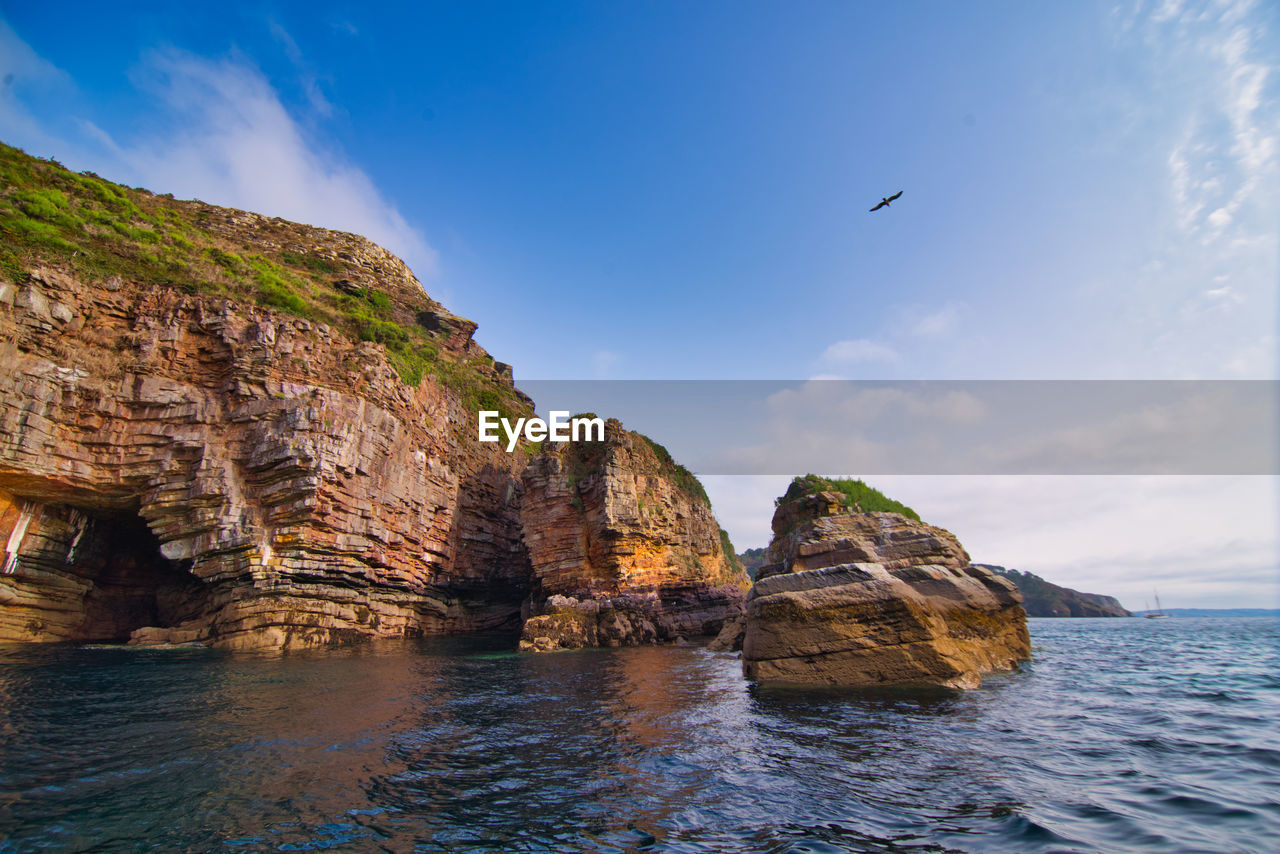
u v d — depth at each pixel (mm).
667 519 37156
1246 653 27359
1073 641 38562
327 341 30812
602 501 32938
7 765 7828
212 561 25672
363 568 29234
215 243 40188
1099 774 7844
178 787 7145
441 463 37688
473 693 14195
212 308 28297
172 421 26281
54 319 24734
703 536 43438
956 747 9211
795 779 7676
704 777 7777
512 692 14352
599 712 11938
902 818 6375
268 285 33938
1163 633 51000
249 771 7801
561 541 34062
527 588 45094
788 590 16641
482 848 5688
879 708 12234
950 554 21172
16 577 24297
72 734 9531
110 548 28141
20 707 11523
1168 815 6367
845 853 5504
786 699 13273
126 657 20406
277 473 26250
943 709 12117
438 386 39812
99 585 27875
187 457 26172
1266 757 8617
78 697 12703
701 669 18984
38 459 23500
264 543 25734
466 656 23406
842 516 23516
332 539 27406
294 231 67125
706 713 11805
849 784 7469
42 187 30922
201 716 10984
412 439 34438
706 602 39125
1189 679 17109
